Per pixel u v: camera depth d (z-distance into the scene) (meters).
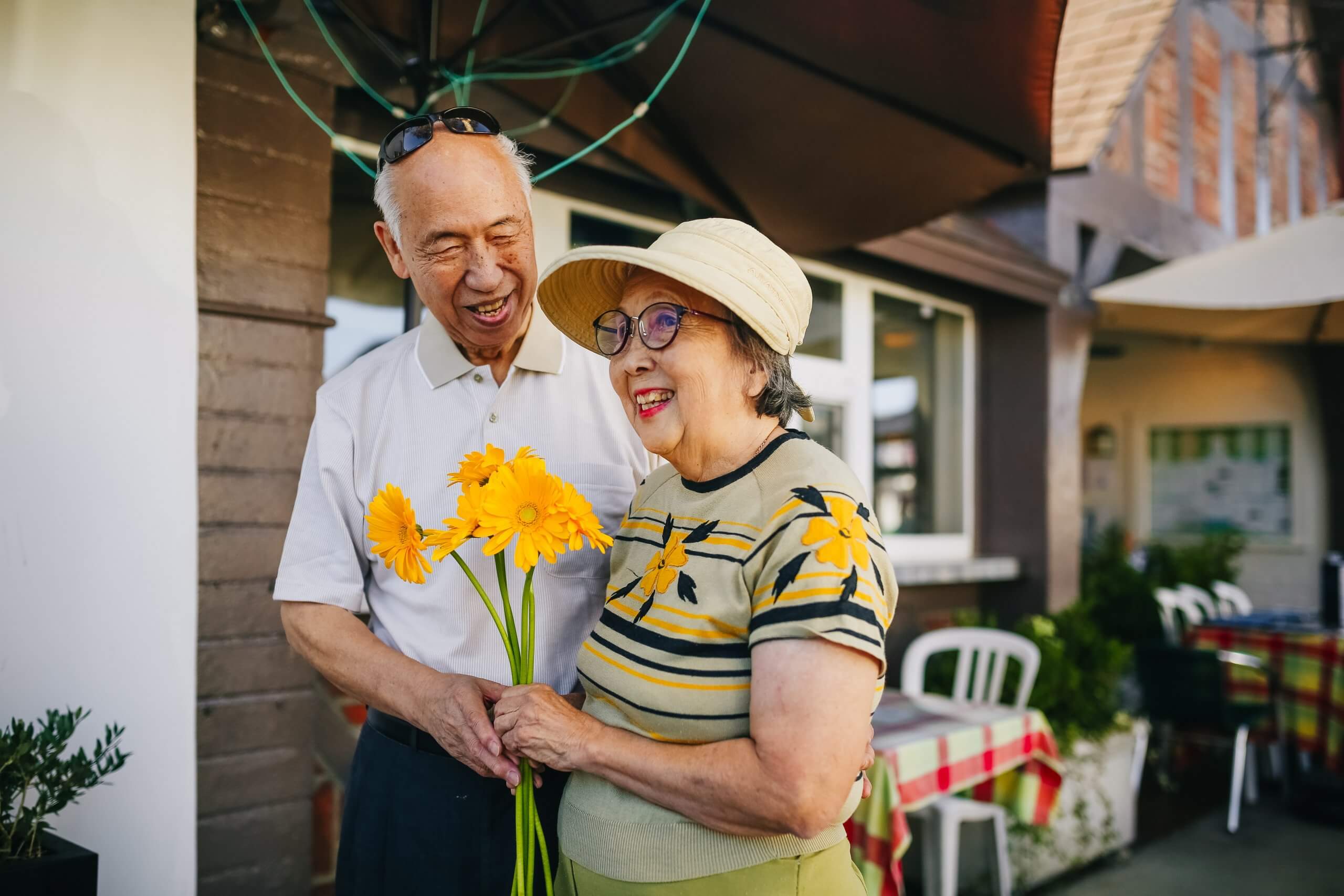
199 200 1.97
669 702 0.99
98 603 1.71
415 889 1.25
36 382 1.65
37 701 1.64
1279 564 7.92
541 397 1.36
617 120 2.49
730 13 1.98
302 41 2.12
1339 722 4.07
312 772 2.12
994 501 4.64
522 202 1.23
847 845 1.07
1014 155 2.27
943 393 4.51
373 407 1.34
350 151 2.37
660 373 1.05
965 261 4.02
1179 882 3.48
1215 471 8.25
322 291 2.14
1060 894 3.35
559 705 1.05
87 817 1.69
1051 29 1.73
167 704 1.78
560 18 2.22
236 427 2.01
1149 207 6.28
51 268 1.67
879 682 0.94
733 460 1.07
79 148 1.71
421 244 1.18
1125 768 3.79
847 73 2.08
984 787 2.84
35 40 1.66
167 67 1.81
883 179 2.48
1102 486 8.72
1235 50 8.07
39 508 1.65
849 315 4.03
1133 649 4.41
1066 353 4.65
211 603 1.97
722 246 1.03
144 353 1.77
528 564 0.96
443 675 1.17
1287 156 9.09
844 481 1.00
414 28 2.19
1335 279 4.61
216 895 1.97
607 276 1.17
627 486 1.39
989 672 3.65
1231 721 4.05
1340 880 3.51
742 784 0.90
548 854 1.17
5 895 1.19
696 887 0.99
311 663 1.30
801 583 0.91
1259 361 8.05
